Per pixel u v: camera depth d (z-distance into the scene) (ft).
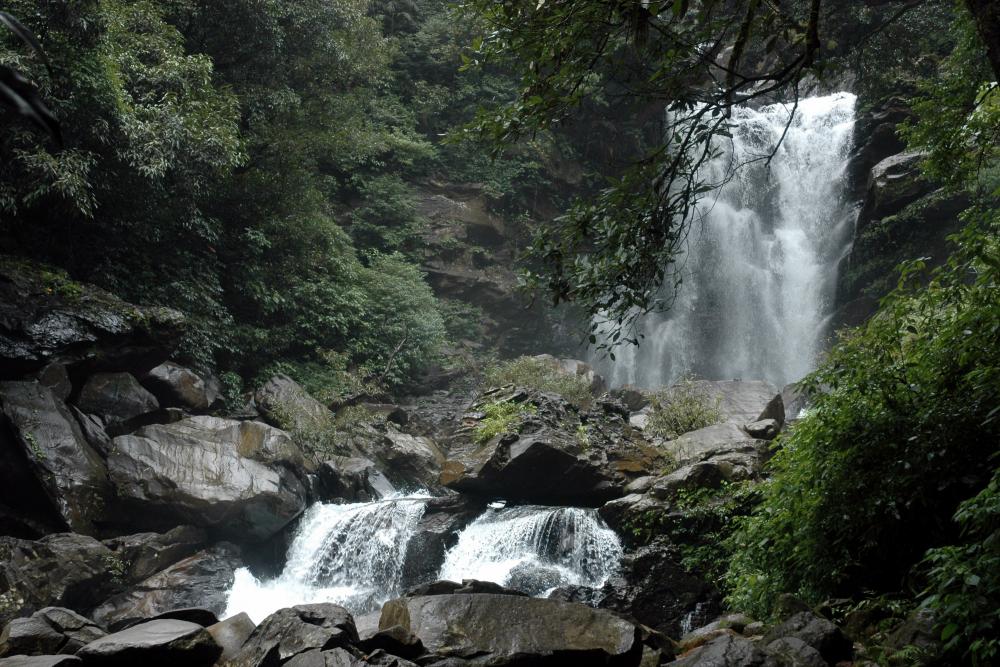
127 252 49.06
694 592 34.88
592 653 17.61
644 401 64.23
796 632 16.96
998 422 18.38
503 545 41.24
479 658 17.22
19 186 39.04
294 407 51.42
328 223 65.00
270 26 55.47
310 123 63.72
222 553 39.01
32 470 34.47
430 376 71.31
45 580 31.53
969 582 13.38
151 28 48.11
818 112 92.99
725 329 89.25
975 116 26.68
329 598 40.19
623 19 15.75
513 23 16.52
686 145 17.80
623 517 38.24
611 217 18.26
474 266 85.35
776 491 23.99
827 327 83.05
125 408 40.86
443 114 90.38
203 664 17.02
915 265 19.86
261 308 58.59
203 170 46.65
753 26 17.03
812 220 89.76
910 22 40.09
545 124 17.58
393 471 53.83
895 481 19.70
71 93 38.40
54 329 38.58
